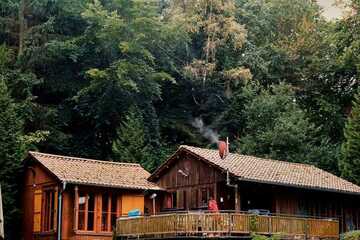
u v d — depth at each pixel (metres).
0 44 52.25
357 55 57.16
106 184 33.81
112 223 34.47
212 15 57.91
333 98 60.88
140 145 46.16
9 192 36.31
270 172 35.47
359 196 39.41
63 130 52.62
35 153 35.62
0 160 36.62
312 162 50.72
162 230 30.45
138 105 52.75
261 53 60.91
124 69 49.31
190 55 59.38
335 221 34.38
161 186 38.03
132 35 52.53
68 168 34.66
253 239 29.48
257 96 55.75
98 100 50.59
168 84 59.44
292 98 57.19
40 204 35.19
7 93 39.22
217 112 59.38
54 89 52.38
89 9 51.34
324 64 60.97
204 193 35.09
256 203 35.81
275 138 51.00
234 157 37.12
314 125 55.00
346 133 47.59
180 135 58.41
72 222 33.22
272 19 65.94
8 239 36.66
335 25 61.31
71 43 51.41
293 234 31.81
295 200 36.41
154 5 54.72
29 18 53.97
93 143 52.19
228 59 59.41
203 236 29.28
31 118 46.97
